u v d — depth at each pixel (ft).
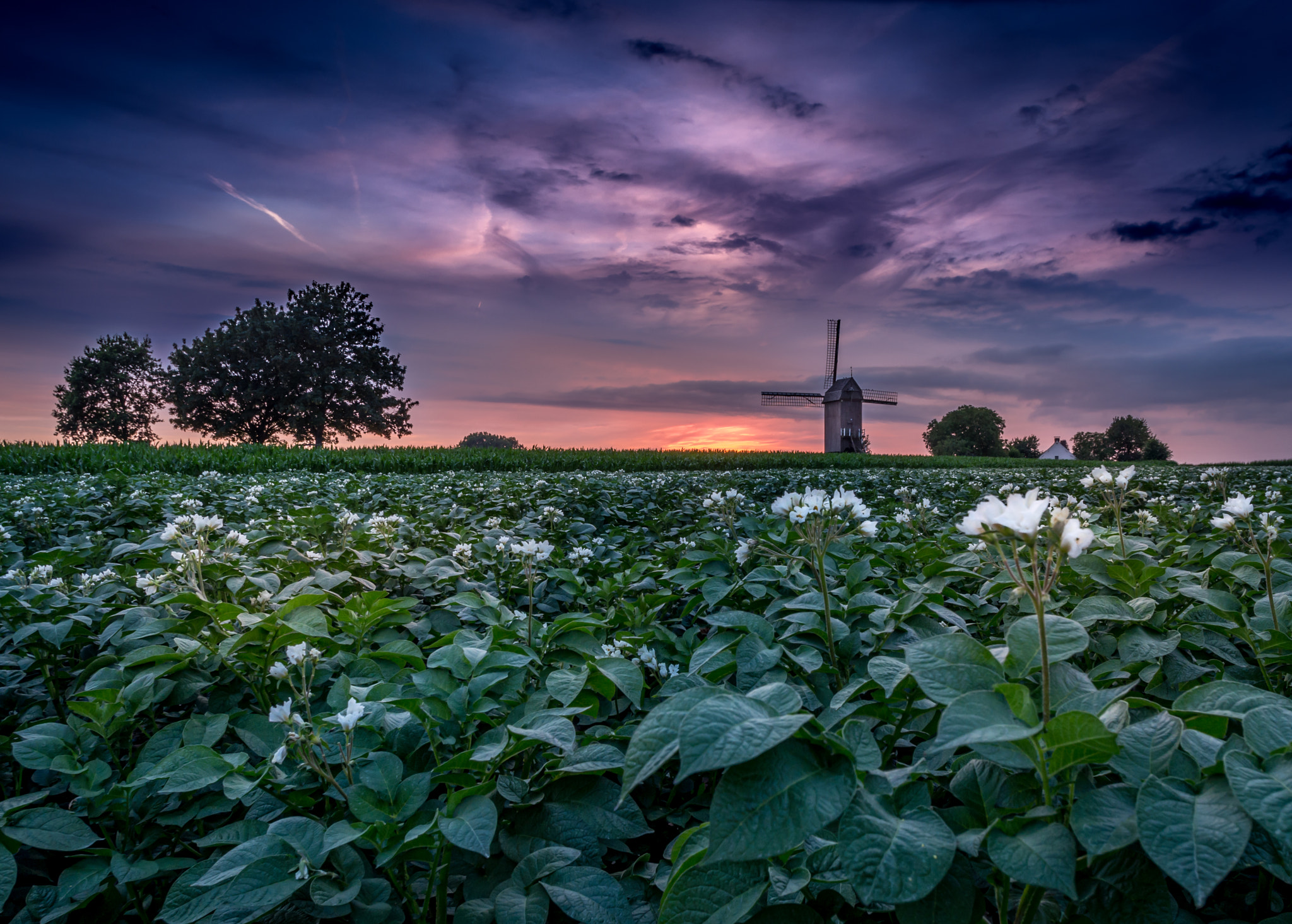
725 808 4.15
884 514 23.91
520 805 7.20
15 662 10.84
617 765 6.89
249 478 44.70
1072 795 4.78
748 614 9.36
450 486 35.94
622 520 29.04
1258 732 4.66
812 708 7.63
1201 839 3.86
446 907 6.76
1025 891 4.78
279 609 10.44
